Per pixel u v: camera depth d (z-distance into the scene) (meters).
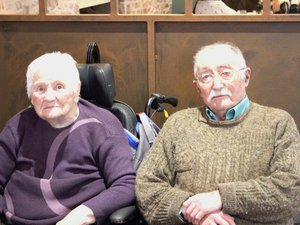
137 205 1.69
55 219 1.66
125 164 1.72
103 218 1.61
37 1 2.32
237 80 1.69
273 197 1.53
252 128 1.65
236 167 1.62
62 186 1.68
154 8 2.75
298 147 1.62
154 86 2.27
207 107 1.76
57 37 2.26
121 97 2.31
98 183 1.72
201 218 1.57
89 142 1.74
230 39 2.19
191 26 2.19
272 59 2.19
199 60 1.73
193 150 1.69
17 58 2.30
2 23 2.27
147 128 1.96
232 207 1.54
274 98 2.24
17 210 1.71
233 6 2.97
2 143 1.79
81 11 2.67
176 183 1.74
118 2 2.25
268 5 2.12
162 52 2.24
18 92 2.33
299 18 2.11
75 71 1.74
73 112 1.75
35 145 1.75
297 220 1.98
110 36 2.24
